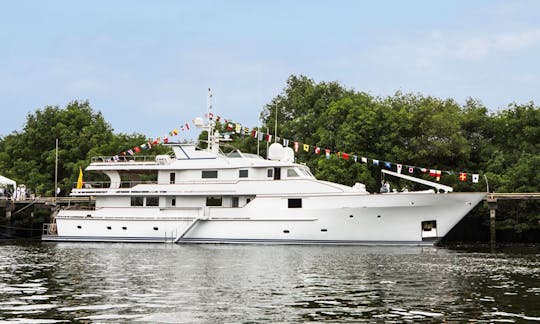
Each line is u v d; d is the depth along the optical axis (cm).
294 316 2041
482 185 6109
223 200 4903
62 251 4322
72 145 7975
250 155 4975
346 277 2927
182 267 3306
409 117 6575
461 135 6681
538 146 6556
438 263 3538
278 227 4728
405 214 4531
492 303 2269
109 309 2145
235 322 1953
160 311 2112
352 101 7338
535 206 5838
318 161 6594
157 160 5062
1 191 6400
